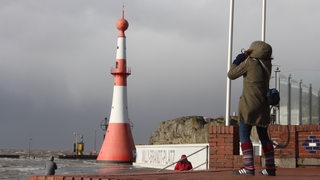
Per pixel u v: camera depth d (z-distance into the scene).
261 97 8.52
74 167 93.19
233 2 14.90
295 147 12.52
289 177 8.58
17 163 136.50
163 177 8.99
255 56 8.59
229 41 14.86
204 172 10.55
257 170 10.47
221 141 12.70
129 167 57.94
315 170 11.09
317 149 12.30
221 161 12.66
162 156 48.62
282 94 17.31
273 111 17.70
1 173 81.00
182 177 8.98
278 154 12.64
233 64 8.77
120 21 84.75
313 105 16.89
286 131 12.61
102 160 82.06
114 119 83.12
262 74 8.53
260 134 8.87
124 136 82.69
